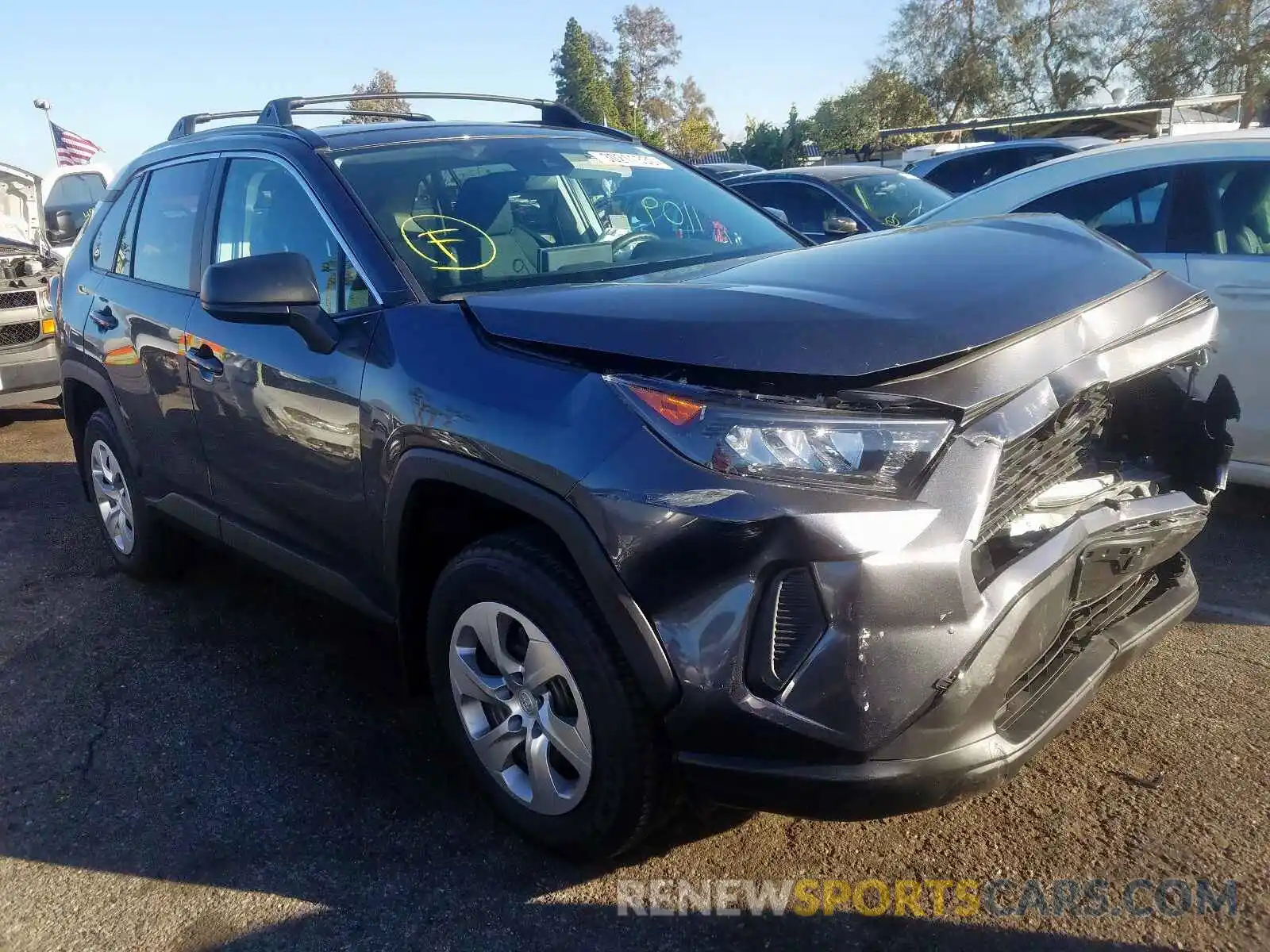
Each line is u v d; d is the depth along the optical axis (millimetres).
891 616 2047
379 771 3115
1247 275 4414
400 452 2713
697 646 2143
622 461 2197
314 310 2926
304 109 3902
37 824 2939
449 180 3344
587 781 2426
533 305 2541
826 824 2752
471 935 2436
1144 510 2596
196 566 4742
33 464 7031
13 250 8219
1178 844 2604
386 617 3086
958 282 2457
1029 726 2316
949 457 2119
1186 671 3430
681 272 2947
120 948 2451
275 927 2488
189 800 3014
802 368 2125
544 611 2396
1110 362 2416
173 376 3779
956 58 38688
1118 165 5008
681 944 2377
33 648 4078
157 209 4188
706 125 75312
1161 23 34375
